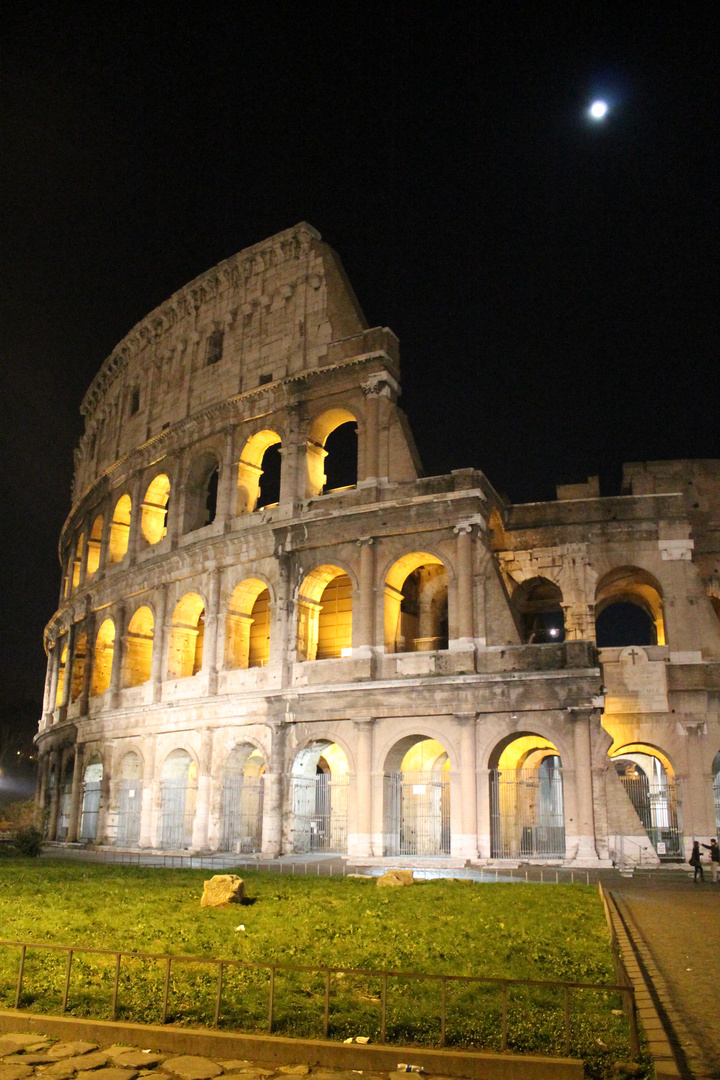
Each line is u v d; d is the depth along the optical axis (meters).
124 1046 14.74
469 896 31.23
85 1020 15.30
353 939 22.83
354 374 57.53
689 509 59.34
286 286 63.16
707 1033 14.18
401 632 58.78
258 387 61.16
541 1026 14.88
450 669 49.59
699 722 51.69
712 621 53.41
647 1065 13.04
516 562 56.91
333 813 60.62
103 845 62.22
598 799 45.41
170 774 60.94
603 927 24.56
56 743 75.75
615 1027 14.70
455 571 51.28
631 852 44.69
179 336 70.94
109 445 77.44
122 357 78.06
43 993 17.36
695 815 50.25
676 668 52.81
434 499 51.78
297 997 16.97
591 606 55.00
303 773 54.22
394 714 50.25
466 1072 13.22
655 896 32.84
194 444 65.69
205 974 18.78
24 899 30.75
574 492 60.00
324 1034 14.43
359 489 55.03
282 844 51.97
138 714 61.88
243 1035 14.41
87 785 67.75
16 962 19.92
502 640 49.47
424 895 31.48
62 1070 13.52
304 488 57.75
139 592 66.31
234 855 52.69
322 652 58.50
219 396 64.75
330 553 55.06
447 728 49.00
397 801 50.88
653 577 55.75
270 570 57.12
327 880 37.22
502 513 57.69
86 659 71.38
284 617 55.28
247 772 61.75
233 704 55.69
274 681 54.47
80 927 24.77
